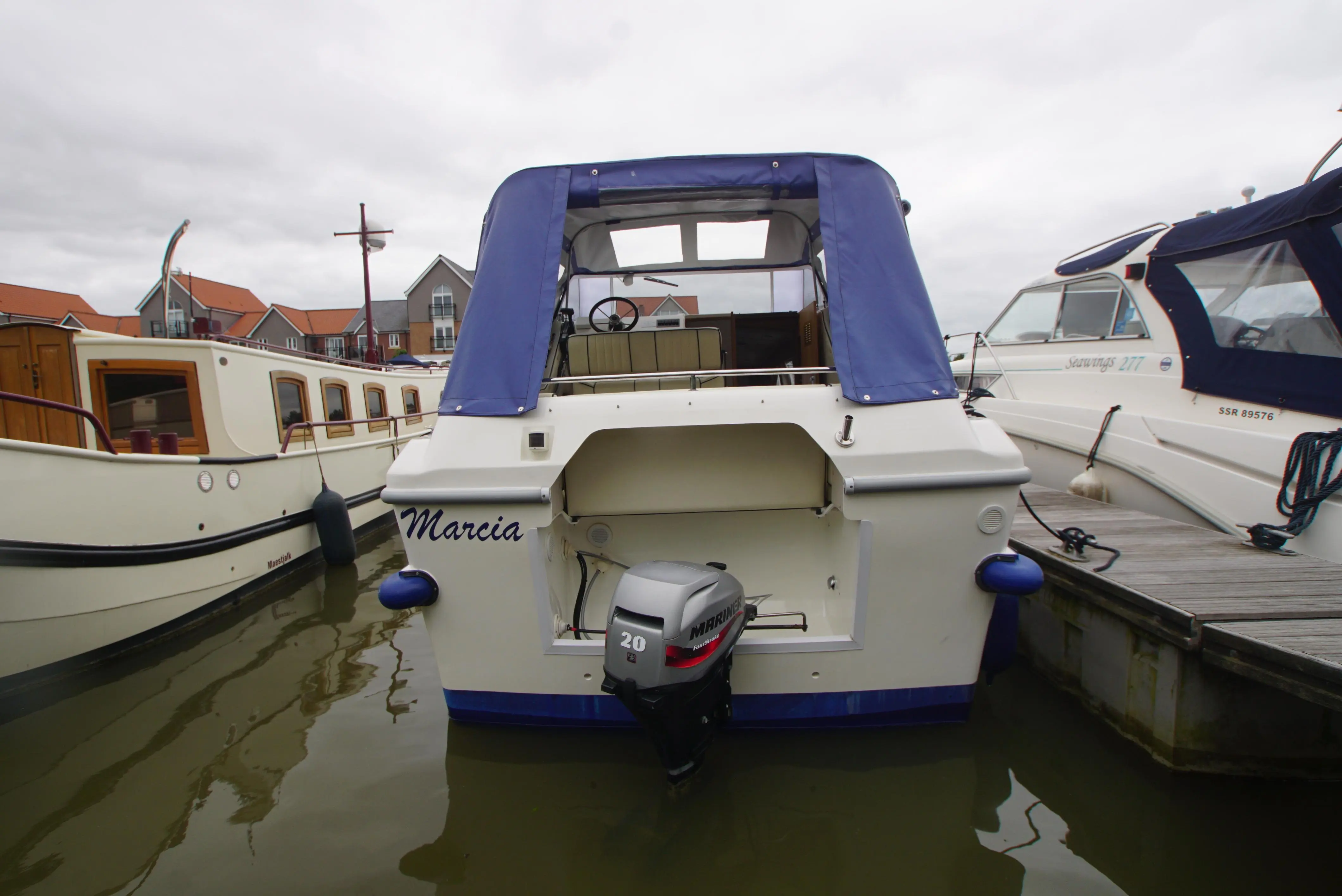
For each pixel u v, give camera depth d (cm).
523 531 264
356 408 833
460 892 222
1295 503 375
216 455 594
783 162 298
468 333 287
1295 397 411
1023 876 225
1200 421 470
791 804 258
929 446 258
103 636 433
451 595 276
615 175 300
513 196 300
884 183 296
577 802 262
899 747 286
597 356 323
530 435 264
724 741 290
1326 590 299
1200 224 480
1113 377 540
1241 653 248
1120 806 258
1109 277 557
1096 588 321
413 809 263
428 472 266
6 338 546
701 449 327
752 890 220
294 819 262
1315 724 273
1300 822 250
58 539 407
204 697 381
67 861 244
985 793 264
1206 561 348
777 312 434
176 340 582
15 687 387
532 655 280
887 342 273
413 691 376
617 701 283
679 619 227
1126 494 516
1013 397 663
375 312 4434
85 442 560
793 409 265
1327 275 395
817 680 280
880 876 225
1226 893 218
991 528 262
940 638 276
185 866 239
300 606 553
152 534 473
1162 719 282
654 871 229
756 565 337
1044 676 370
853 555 276
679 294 431
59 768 309
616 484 330
